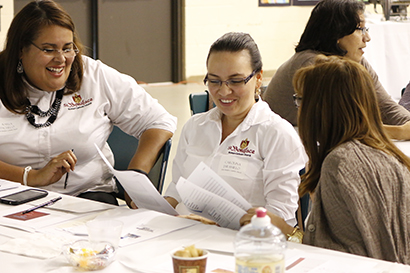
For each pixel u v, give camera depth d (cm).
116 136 274
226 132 209
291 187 194
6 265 132
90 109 251
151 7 802
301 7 894
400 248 145
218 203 162
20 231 159
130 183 185
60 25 227
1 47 263
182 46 830
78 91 250
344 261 133
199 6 823
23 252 140
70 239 150
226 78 193
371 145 151
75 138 245
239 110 199
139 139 258
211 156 206
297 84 165
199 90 792
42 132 239
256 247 107
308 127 158
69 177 247
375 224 143
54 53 228
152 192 180
